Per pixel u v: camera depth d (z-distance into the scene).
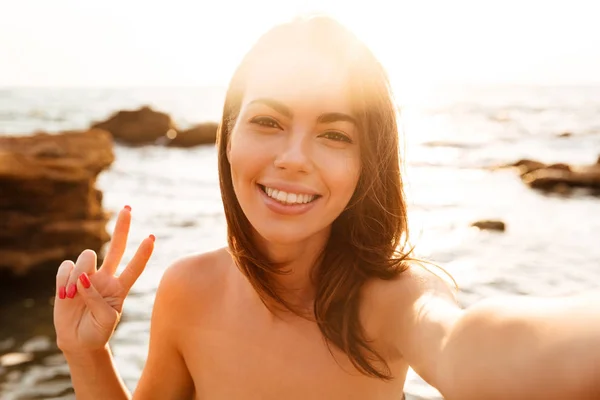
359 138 1.45
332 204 1.43
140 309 7.71
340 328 1.55
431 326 1.19
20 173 10.45
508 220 14.99
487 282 9.31
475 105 86.50
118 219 1.70
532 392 0.78
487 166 28.97
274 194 1.43
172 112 82.69
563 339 0.76
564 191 20.56
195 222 14.97
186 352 1.78
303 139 1.39
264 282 1.61
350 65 1.43
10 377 5.95
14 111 72.56
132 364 5.92
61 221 10.85
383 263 1.52
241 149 1.44
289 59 1.41
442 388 1.00
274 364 1.62
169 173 26.02
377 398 1.58
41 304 8.84
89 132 12.45
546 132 51.22
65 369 6.18
